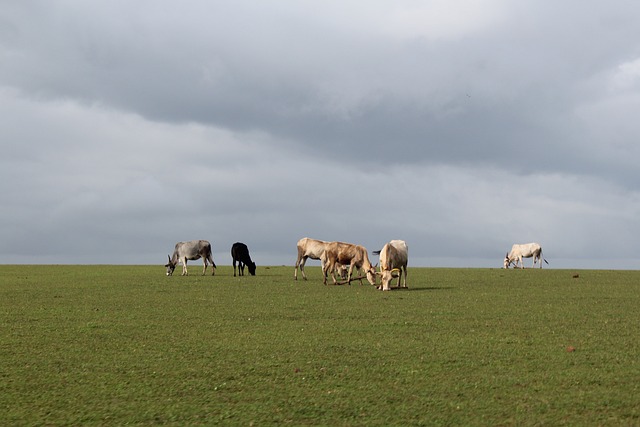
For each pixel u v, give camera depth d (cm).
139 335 1438
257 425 786
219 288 2686
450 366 1098
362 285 2828
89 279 3375
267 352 1232
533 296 2291
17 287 2788
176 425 789
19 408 862
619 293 2425
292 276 3653
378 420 802
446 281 3139
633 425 774
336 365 1112
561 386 958
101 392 942
